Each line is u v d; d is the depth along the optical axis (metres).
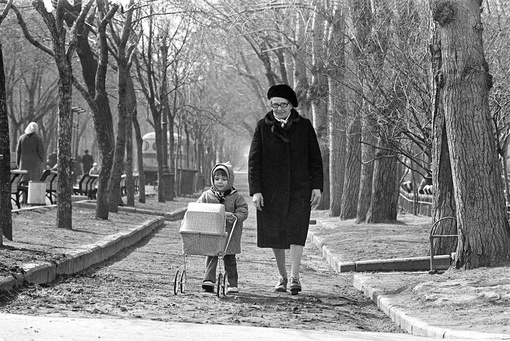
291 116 13.79
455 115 14.34
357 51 22.94
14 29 56.00
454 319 10.30
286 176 13.62
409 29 21.17
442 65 14.53
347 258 19.20
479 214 14.25
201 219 13.08
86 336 7.71
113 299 12.02
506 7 25.48
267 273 17.64
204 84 73.75
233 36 41.00
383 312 12.20
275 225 13.66
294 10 38.53
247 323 10.23
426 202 37.56
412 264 18.06
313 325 10.38
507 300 11.37
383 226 28.34
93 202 33.53
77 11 27.89
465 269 14.34
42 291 12.37
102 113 27.91
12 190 28.39
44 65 69.00
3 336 7.52
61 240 18.88
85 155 73.69
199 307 11.57
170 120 62.53
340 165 38.59
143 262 18.94
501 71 21.45
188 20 40.09
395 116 21.70
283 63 48.06
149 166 87.56
